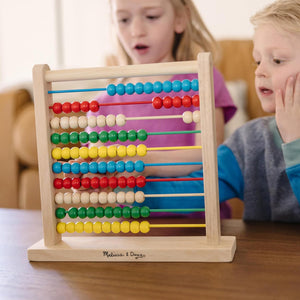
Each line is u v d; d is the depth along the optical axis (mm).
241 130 1130
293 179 902
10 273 684
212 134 718
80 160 901
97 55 3324
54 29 3406
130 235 878
